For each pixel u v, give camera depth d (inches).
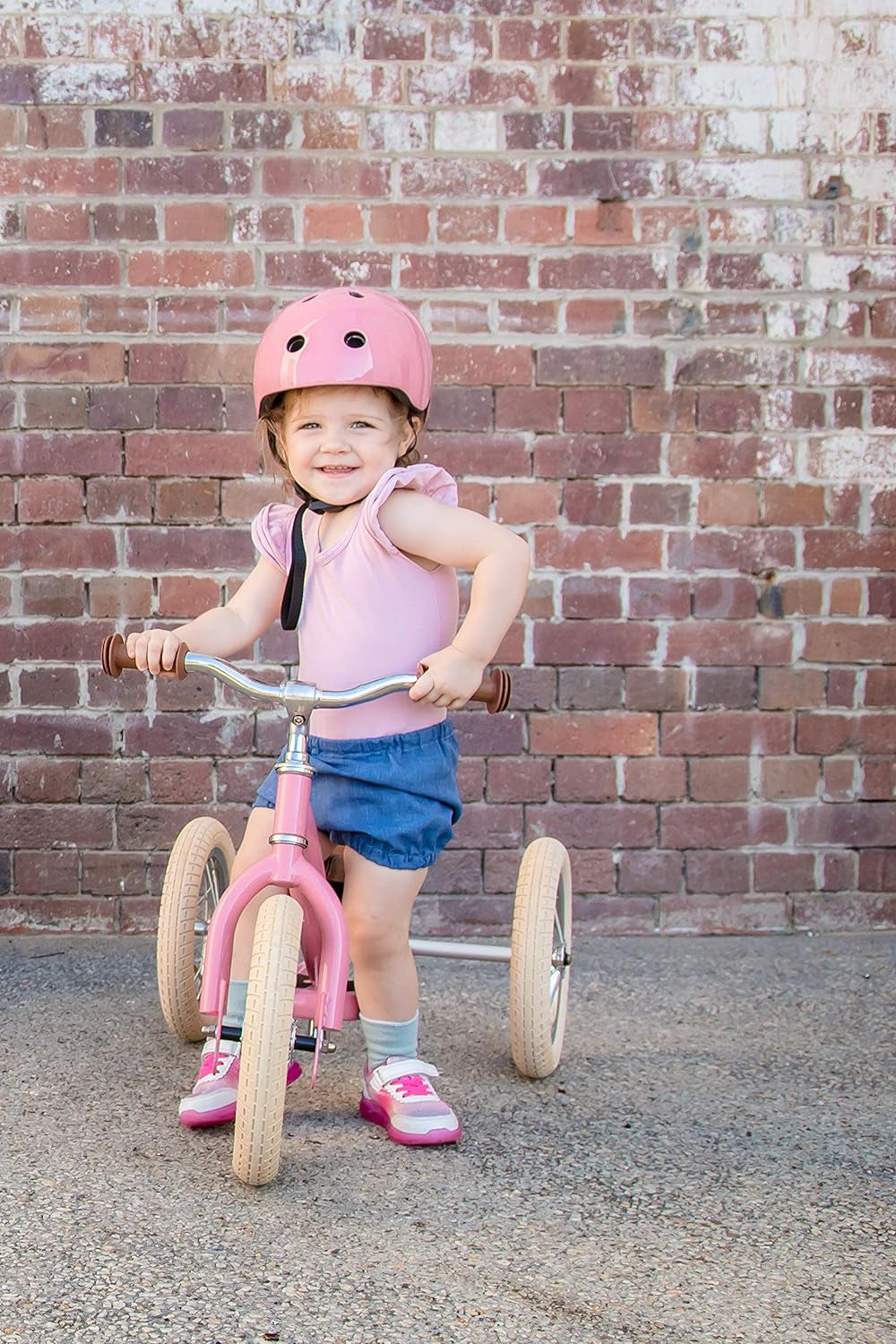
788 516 150.3
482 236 147.0
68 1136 101.2
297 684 96.5
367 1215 89.8
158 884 150.2
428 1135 100.8
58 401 146.3
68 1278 80.8
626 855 152.2
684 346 148.6
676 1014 130.3
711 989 136.9
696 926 152.9
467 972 143.5
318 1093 112.6
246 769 149.9
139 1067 114.9
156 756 149.3
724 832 152.3
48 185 145.3
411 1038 107.1
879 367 149.7
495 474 148.6
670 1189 94.7
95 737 148.8
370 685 95.1
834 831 152.9
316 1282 81.0
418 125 146.2
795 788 152.3
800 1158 100.0
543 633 150.0
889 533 150.9
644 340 148.3
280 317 104.9
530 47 146.2
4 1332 74.9
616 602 150.0
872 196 148.8
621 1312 78.7
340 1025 94.6
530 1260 84.4
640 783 151.6
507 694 100.2
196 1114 102.3
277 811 97.3
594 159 147.1
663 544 149.9
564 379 148.2
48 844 149.3
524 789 151.2
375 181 146.3
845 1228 89.4
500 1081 114.2
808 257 148.8
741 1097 111.3
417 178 146.4
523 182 146.9
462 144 146.5
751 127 147.9
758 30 147.3
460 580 149.9
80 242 145.6
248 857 106.4
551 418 148.4
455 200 146.6
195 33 144.7
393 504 104.2
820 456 150.0
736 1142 102.7
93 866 149.6
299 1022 130.8
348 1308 78.2
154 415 146.7
